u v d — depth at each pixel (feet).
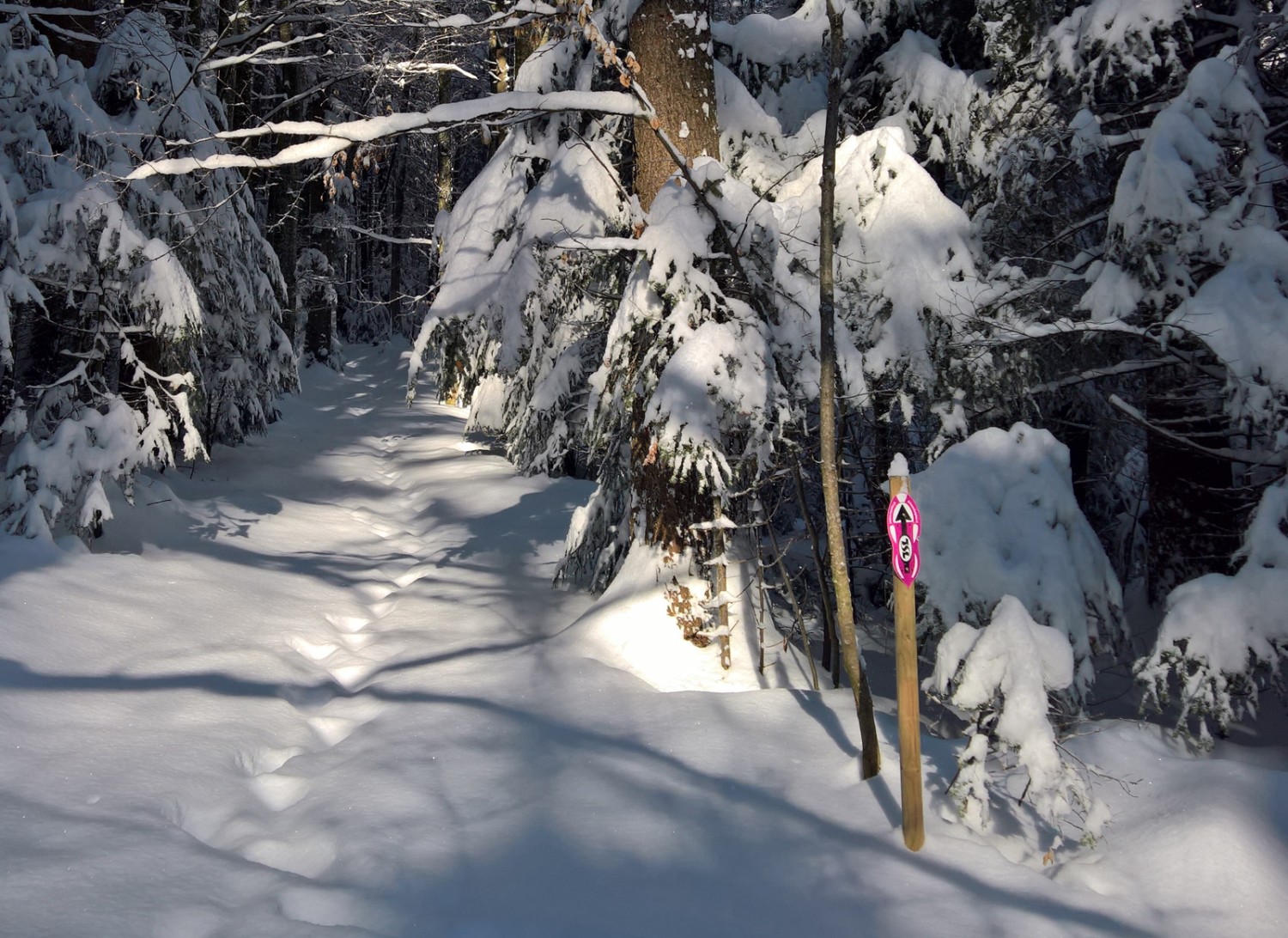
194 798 14.06
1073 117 26.81
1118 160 27.96
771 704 18.33
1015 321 23.59
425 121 20.10
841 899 11.85
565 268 24.45
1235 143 21.86
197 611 22.56
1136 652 19.30
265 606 24.22
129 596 22.08
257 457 45.47
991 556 17.97
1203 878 12.48
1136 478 35.55
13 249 24.30
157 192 33.04
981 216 27.71
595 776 15.01
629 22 23.45
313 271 85.76
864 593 32.22
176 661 19.29
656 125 19.94
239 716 17.16
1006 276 25.04
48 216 25.35
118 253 25.89
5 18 29.17
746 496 22.91
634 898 11.75
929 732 19.16
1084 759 15.76
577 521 27.02
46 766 14.02
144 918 10.53
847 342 21.09
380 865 12.17
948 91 28.53
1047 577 17.69
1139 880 12.75
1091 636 18.21
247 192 43.11
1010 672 13.83
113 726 15.84
